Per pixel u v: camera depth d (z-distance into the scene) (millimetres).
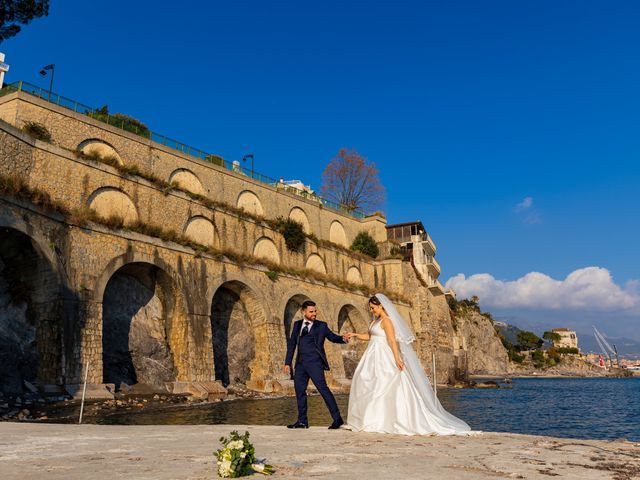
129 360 32188
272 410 25094
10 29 27156
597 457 5469
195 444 6793
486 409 31453
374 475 4441
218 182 45312
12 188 25078
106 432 8422
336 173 77625
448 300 108062
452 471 4637
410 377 8094
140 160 38312
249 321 43812
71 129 33781
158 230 34719
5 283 26203
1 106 31672
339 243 62469
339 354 51844
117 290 32844
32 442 6926
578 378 120500
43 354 26172
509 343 142375
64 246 27984
